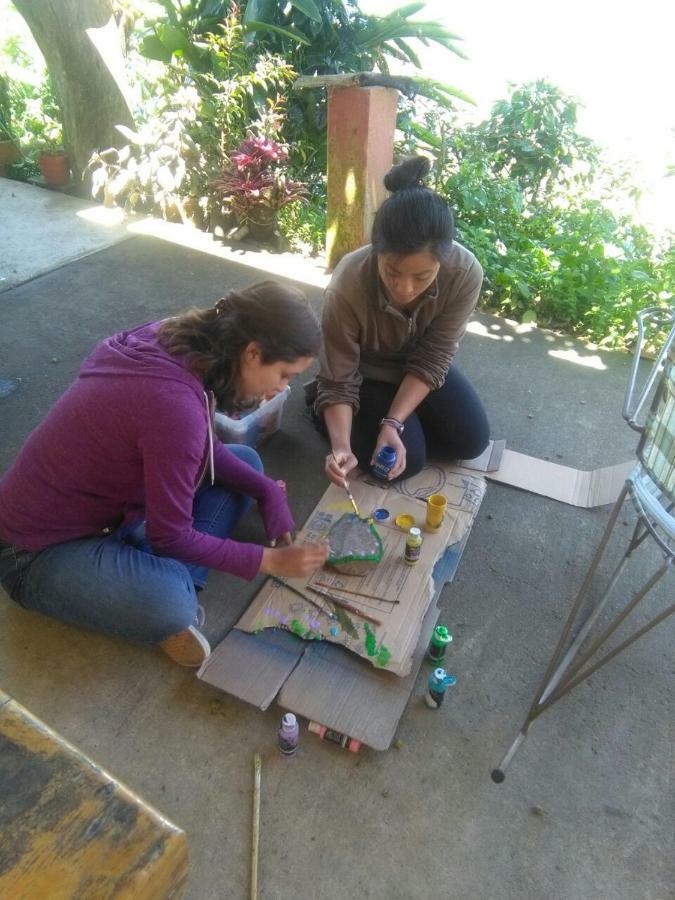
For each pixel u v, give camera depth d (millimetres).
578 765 1501
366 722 1500
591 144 4547
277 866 1308
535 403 2652
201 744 1492
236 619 1758
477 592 1886
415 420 2125
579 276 3145
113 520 1514
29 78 5359
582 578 1943
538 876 1322
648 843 1380
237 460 1747
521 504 2178
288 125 4348
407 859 1331
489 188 3820
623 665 1711
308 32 4562
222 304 1281
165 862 546
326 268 3488
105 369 1274
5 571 1514
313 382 2297
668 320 1698
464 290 1878
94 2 3725
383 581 1795
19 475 1388
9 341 2791
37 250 3518
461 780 1461
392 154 3225
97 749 1475
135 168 3814
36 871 529
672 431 1222
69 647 1663
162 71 4133
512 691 1643
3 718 620
